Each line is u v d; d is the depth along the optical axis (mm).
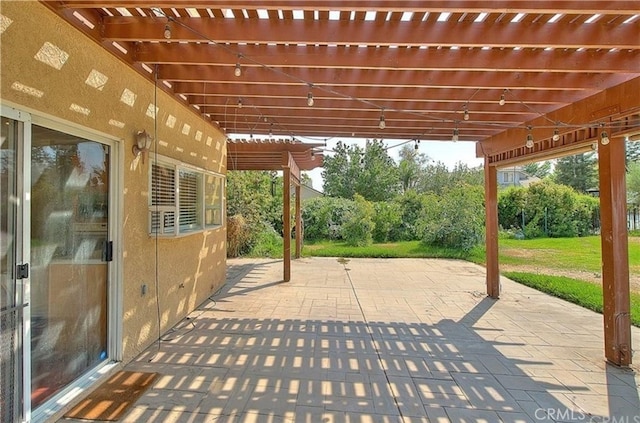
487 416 2473
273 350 3596
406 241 14586
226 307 5176
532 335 4113
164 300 4012
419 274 8016
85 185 2719
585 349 3699
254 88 3951
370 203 14945
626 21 2479
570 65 2936
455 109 4227
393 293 6184
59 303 2467
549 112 4219
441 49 2982
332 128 5469
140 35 2641
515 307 5309
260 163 8328
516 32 2527
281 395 2717
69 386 2570
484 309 5195
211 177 5605
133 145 3266
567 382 2984
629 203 18031
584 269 8406
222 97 4406
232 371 3109
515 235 15172
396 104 4230
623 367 3268
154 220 3711
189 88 3992
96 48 2668
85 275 2746
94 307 2861
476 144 6277
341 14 2520
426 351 3625
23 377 2102
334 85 3531
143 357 3365
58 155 2414
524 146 4801
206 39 2615
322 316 4793
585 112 3686
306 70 3479
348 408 2553
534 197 15602
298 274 7934
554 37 2518
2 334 1971
